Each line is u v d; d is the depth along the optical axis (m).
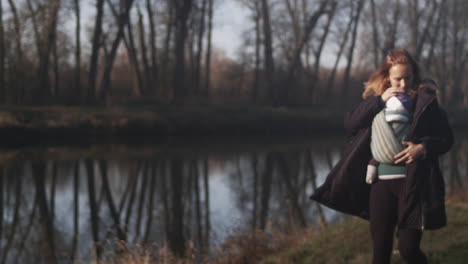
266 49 28.70
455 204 5.60
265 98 28.88
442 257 3.40
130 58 28.06
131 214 7.11
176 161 12.73
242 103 27.75
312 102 31.25
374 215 2.44
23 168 11.14
